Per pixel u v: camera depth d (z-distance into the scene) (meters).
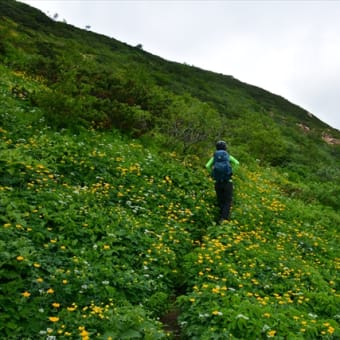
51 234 7.98
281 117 57.66
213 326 6.27
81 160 12.09
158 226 10.17
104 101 17.12
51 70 23.00
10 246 6.92
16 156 10.48
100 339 5.55
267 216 13.11
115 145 14.40
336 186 20.83
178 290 8.27
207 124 18.88
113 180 11.68
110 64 40.16
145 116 18.12
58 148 12.30
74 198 9.79
